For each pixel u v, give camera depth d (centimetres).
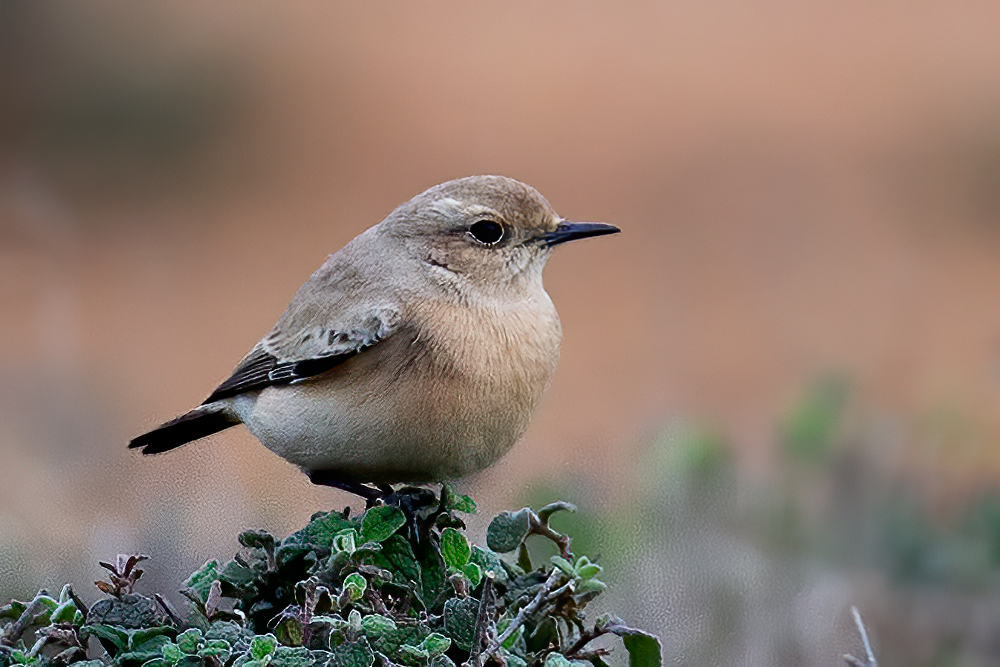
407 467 389
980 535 404
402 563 383
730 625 396
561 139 842
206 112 881
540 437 455
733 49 957
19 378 430
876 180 768
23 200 727
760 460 409
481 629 381
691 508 399
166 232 730
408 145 855
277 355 389
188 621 382
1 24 868
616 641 395
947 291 623
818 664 396
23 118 841
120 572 383
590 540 397
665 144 823
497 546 384
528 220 389
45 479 402
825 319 588
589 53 954
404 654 380
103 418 415
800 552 401
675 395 502
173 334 569
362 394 388
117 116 862
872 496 404
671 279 643
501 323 389
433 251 389
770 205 729
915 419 410
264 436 390
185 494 394
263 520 395
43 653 382
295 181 820
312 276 391
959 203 739
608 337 598
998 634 401
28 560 394
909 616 401
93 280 643
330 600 381
